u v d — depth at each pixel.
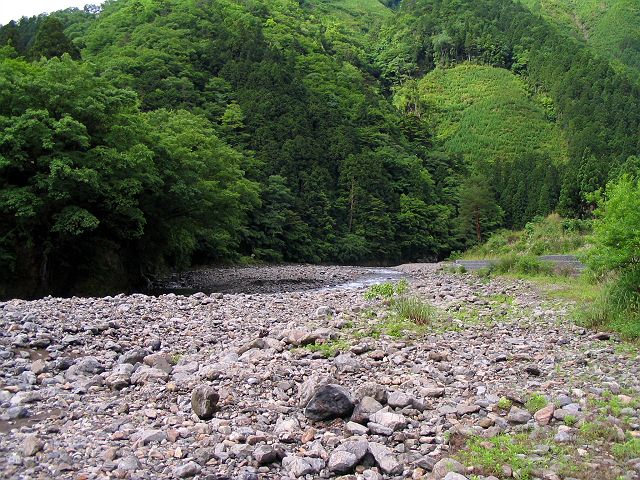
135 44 81.25
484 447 5.80
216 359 9.59
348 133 76.44
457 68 151.75
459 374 8.82
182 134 37.41
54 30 51.16
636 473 5.12
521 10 176.62
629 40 194.88
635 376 8.53
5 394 7.46
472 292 20.33
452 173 97.06
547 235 47.72
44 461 5.39
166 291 28.94
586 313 13.43
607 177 68.00
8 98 22.11
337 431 6.45
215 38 89.75
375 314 14.27
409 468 5.44
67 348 10.42
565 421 6.47
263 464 5.49
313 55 105.44
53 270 24.55
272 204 58.19
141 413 6.89
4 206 21.06
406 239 74.62
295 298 19.11
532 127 123.38
